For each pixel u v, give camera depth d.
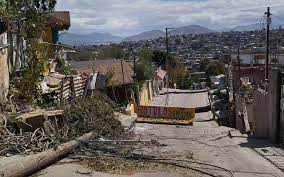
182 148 18.27
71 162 13.48
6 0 18.33
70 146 14.23
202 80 96.44
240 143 20.17
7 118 14.45
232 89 42.53
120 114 25.75
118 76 39.28
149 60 50.84
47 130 14.66
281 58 42.72
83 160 13.85
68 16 27.69
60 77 22.03
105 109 19.42
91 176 12.35
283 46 48.00
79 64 42.75
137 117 28.06
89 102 19.42
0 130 13.74
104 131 17.81
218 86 62.47
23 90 18.06
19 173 11.09
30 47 19.12
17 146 13.06
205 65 110.75
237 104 30.05
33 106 17.39
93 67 36.09
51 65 23.78
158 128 25.11
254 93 23.69
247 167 15.44
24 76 18.27
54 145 13.76
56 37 26.81
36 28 19.95
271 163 16.20
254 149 18.73
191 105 43.97
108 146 15.85
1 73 16.59
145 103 42.72
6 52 17.23
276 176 14.43
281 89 19.39
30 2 19.45
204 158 16.53
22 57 18.86
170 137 21.42
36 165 11.92
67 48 28.67
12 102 16.52
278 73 19.53
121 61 42.47
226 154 17.56
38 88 18.78
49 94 19.39
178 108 27.98
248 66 53.00
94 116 18.06
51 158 12.79
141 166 14.06
